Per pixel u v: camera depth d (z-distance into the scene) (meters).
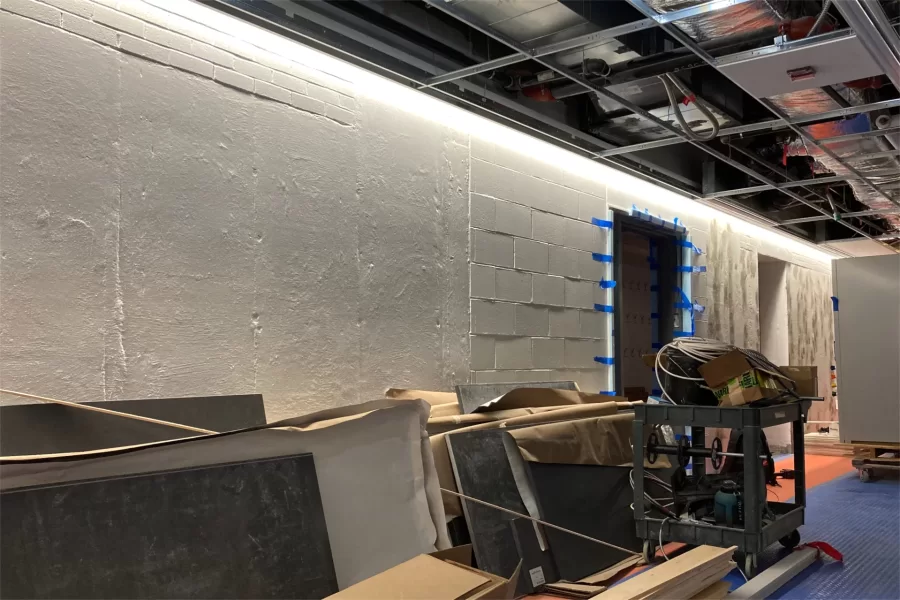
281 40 3.49
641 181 6.31
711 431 6.41
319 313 3.57
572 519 3.67
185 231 3.04
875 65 3.66
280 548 2.15
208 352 3.08
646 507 4.08
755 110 4.97
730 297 7.66
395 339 3.98
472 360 4.50
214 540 2.04
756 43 3.60
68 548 1.79
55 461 1.87
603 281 5.78
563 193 5.40
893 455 6.67
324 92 3.69
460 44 3.87
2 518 1.73
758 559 3.86
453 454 3.37
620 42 3.79
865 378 6.70
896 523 4.70
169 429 2.73
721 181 6.46
